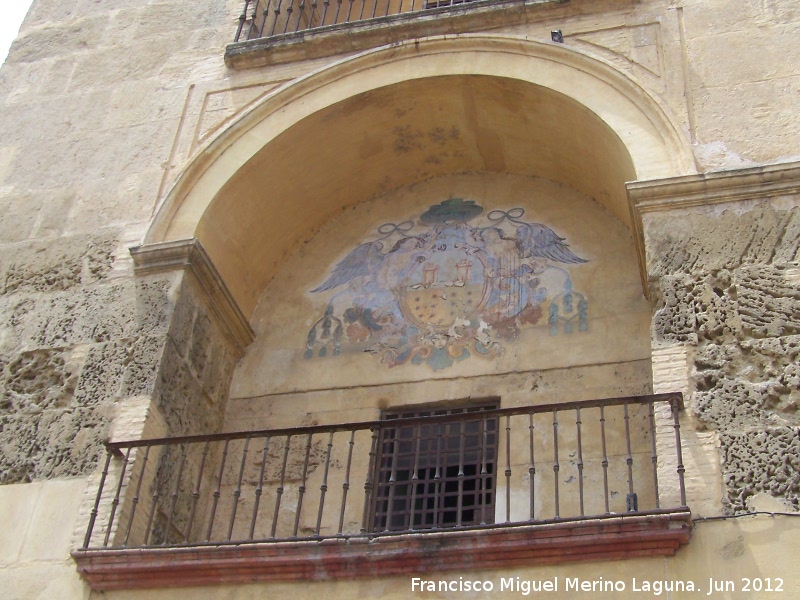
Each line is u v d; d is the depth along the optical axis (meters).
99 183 10.86
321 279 11.12
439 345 10.14
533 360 9.76
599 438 9.04
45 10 12.96
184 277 9.80
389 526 8.70
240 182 10.52
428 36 10.77
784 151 8.90
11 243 10.61
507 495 7.51
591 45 10.24
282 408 10.17
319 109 10.61
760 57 9.64
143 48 12.06
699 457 7.38
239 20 11.85
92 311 9.80
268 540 7.58
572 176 10.84
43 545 8.28
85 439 8.90
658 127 9.43
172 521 8.96
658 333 8.12
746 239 8.40
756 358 7.79
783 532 6.85
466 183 11.40
